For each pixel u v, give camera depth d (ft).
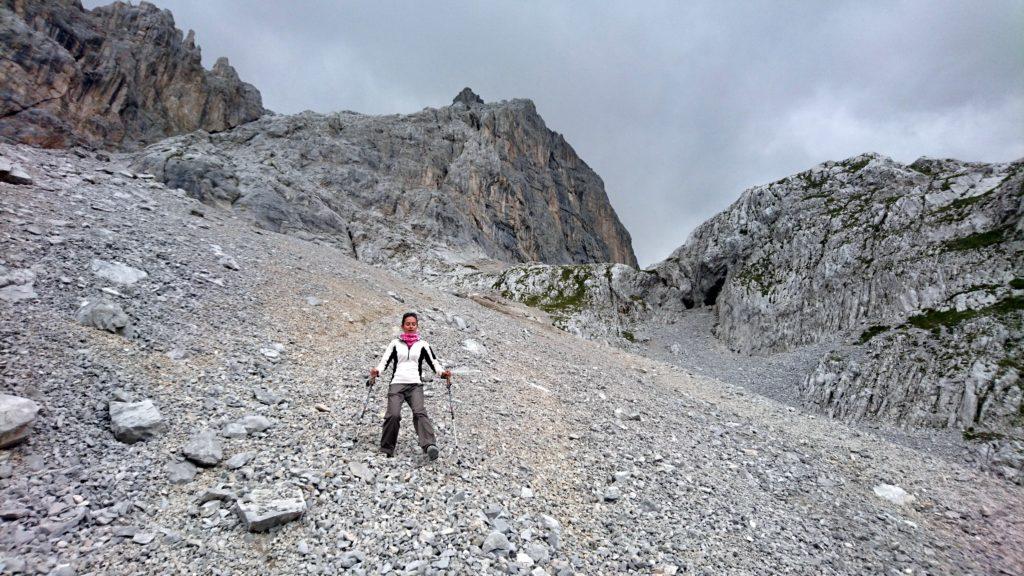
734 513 33.53
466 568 20.31
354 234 411.34
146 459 23.35
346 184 496.64
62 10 457.68
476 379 51.88
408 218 500.33
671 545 26.91
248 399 32.24
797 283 276.82
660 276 391.04
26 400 22.84
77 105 428.15
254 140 510.99
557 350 91.86
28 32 411.95
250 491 22.43
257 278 63.67
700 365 271.49
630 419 52.01
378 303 77.10
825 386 182.91
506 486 29.09
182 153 349.41
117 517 19.49
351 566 19.22
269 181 368.89
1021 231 196.54
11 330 29.17
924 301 209.56
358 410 34.68
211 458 24.26
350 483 24.84
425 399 41.04
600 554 24.39
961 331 165.89
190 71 525.75
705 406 71.10
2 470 19.76
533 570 21.34
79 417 24.53
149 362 32.37
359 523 21.95
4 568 15.66
